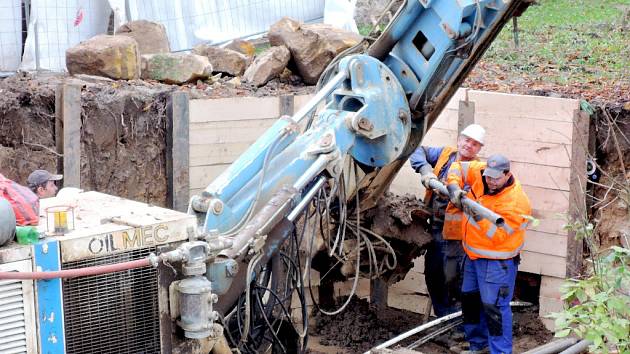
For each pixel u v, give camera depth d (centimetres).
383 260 776
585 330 474
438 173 757
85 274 441
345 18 1173
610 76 968
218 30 1128
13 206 452
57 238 450
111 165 784
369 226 770
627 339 489
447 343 792
